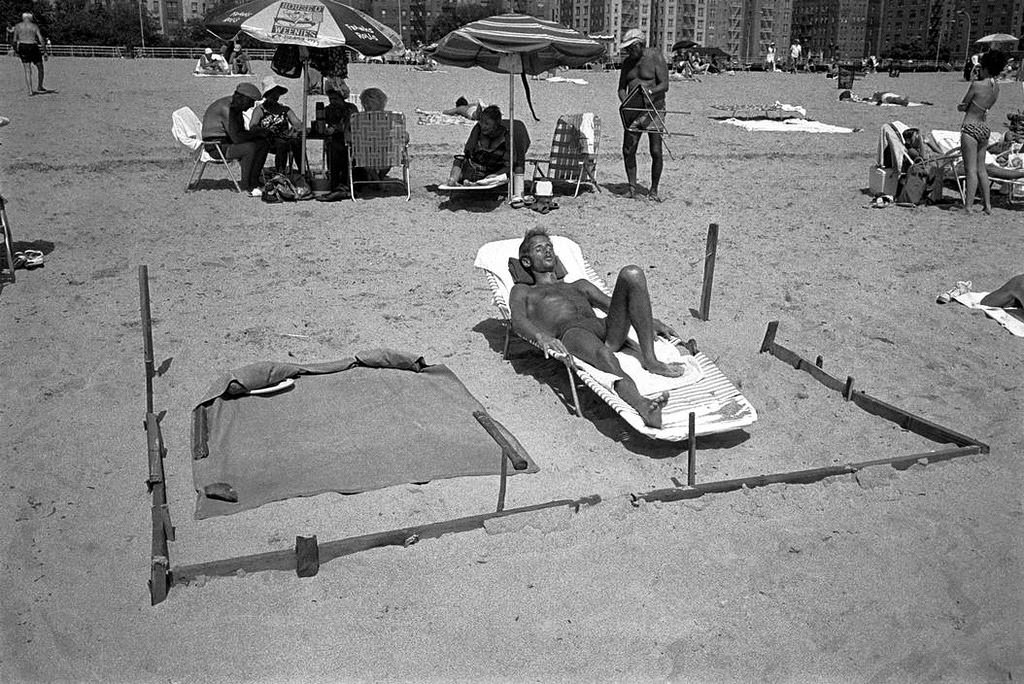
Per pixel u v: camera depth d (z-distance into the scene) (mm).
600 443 5230
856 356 6750
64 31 82625
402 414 5406
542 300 6145
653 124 11828
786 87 36188
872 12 169500
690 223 11023
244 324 7191
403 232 10312
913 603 3822
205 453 4867
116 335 6848
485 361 6523
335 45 10922
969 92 11391
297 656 3479
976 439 5340
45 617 3666
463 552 4098
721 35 150125
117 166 13891
